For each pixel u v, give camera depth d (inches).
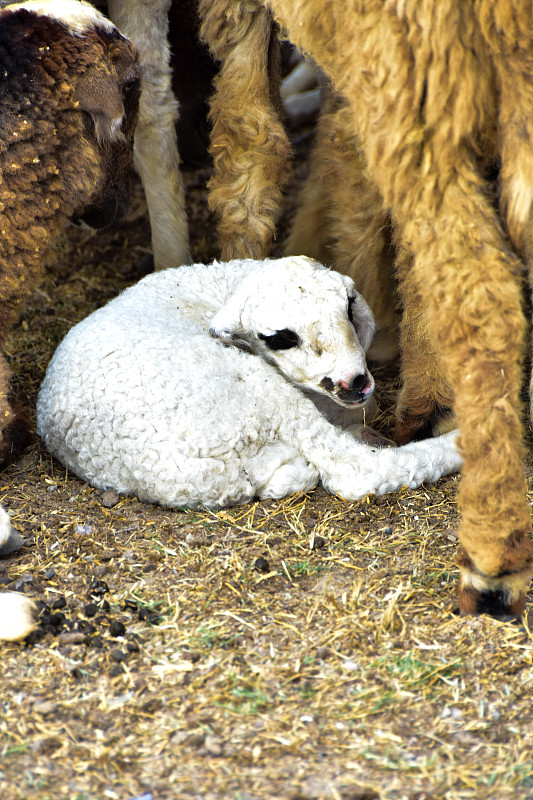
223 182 223.1
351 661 135.1
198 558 162.4
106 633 142.6
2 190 184.2
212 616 146.3
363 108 130.0
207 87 270.1
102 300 284.4
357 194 202.5
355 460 181.5
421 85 123.6
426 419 194.1
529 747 118.5
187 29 254.4
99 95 191.0
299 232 233.9
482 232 123.3
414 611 146.3
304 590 153.4
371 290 214.8
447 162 124.5
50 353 249.0
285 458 181.3
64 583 155.8
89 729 122.7
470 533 128.3
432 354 181.2
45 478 191.0
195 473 173.8
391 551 164.7
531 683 130.0
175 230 246.7
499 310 120.7
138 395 175.6
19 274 193.3
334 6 133.6
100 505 180.4
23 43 182.5
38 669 135.1
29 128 183.6
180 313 200.5
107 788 112.1
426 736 120.9
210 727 122.6
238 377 180.1
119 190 212.4
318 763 116.0
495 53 123.6
